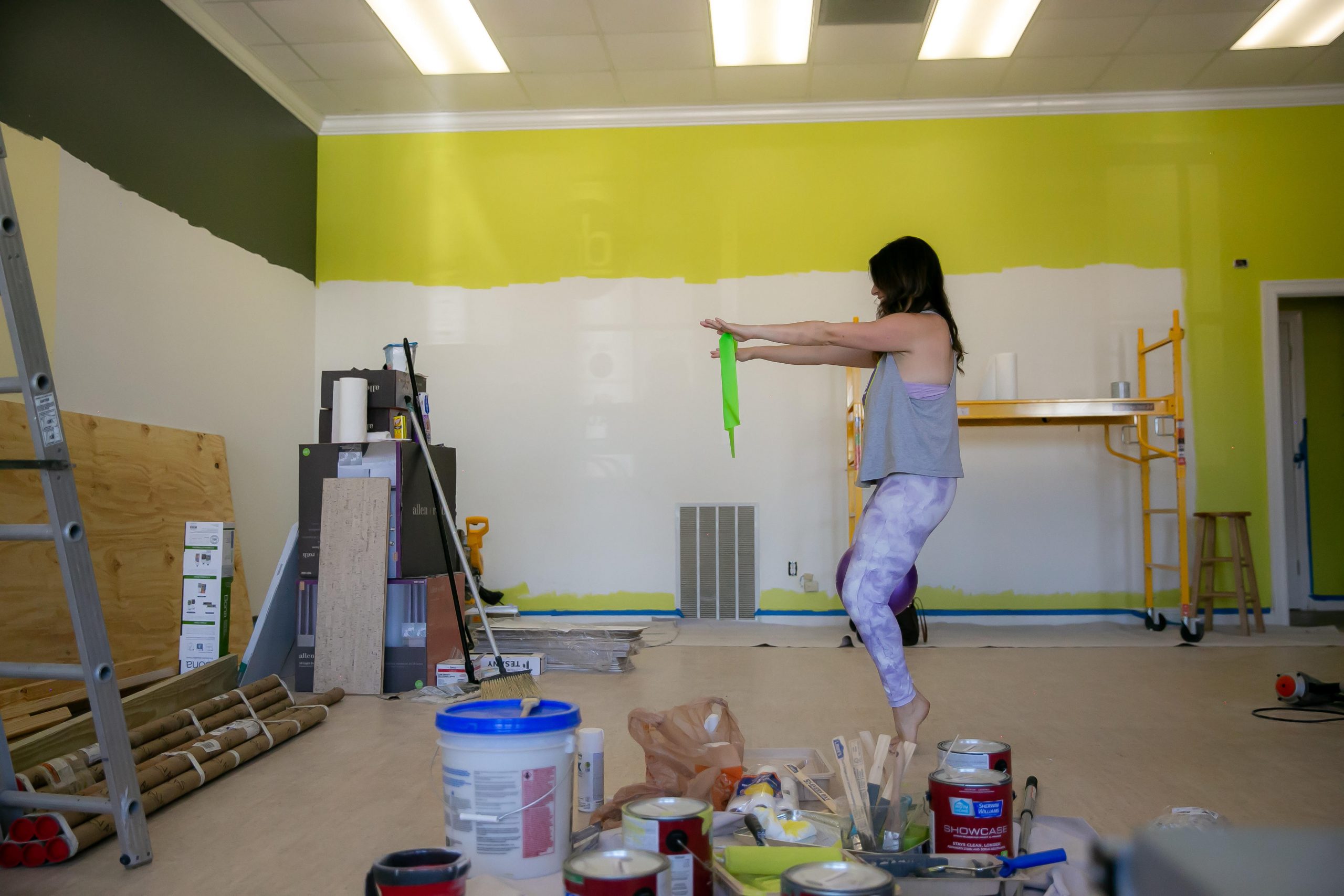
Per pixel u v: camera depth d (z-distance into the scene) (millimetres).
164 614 3818
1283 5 4523
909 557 2242
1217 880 466
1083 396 5465
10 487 3143
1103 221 5516
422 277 5738
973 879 1383
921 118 5605
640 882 1066
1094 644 4617
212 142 4660
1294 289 5438
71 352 3666
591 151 5719
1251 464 5395
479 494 5641
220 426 4688
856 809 1630
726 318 5625
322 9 4508
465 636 3598
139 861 1722
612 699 3301
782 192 5648
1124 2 4484
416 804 2096
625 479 5602
